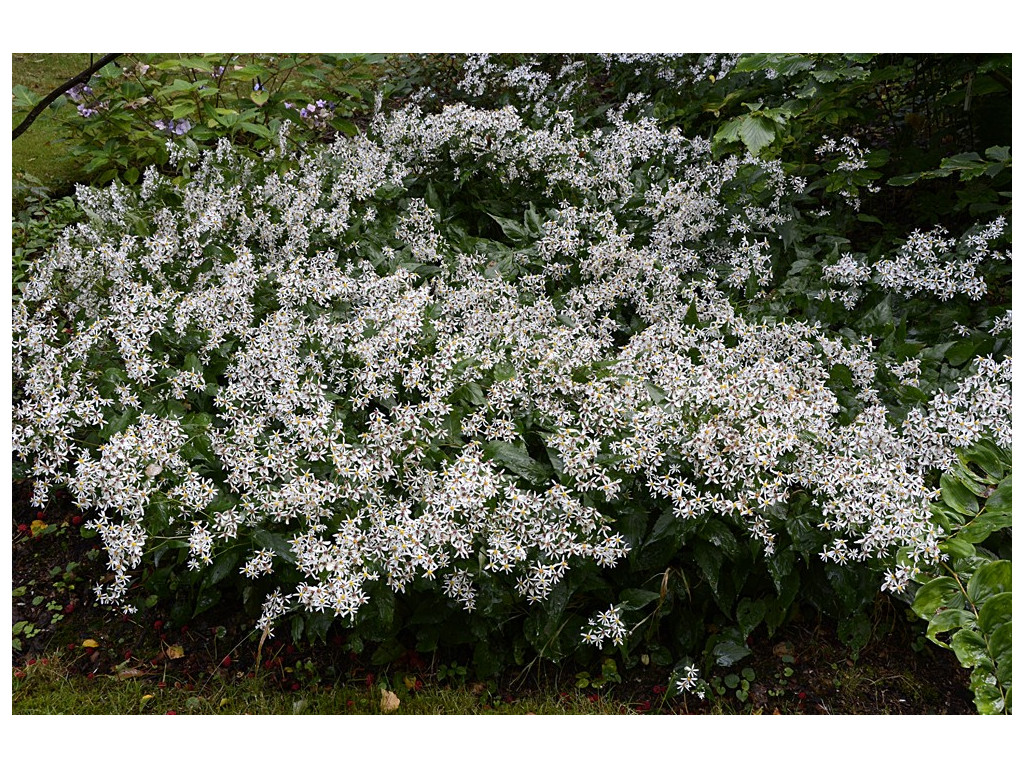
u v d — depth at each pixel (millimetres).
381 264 1497
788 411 1018
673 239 1562
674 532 983
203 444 1062
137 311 1300
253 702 1027
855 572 989
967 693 1010
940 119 1796
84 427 1219
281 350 1148
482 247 1567
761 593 1060
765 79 1768
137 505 989
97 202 1639
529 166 1757
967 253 1437
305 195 1535
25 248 1785
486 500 973
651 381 1140
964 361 1252
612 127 2096
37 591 1195
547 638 1015
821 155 1824
